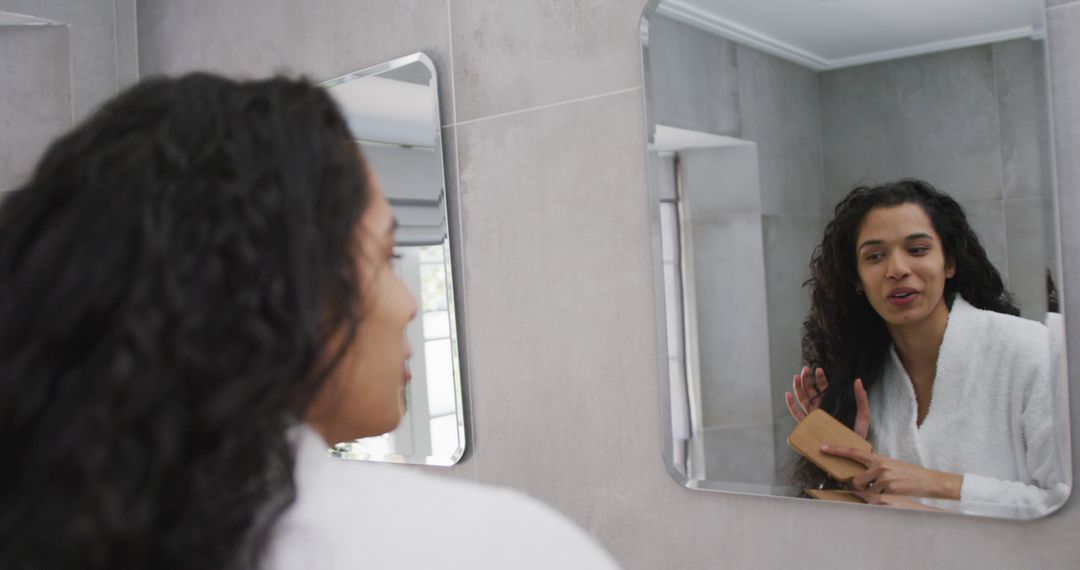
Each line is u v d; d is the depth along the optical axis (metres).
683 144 1.14
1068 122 0.90
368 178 0.34
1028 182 0.90
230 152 0.28
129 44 2.02
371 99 1.52
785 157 1.06
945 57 0.95
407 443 1.49
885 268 1.00
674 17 1.15
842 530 1.06
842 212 1.02
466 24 1.39
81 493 0.23
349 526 0.28
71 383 0.24
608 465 1.26
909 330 0.98
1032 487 0.92
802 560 1.09
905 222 0.98
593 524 1.28
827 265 1.04
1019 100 0.91
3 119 1.88
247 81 0.33
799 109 1.04
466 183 1.40
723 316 1.12
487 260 1.38
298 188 0.28
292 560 0.27
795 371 1.07
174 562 0.24
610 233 1.24
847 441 1.03
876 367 1.01
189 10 1.88
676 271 1.16
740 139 1.10
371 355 0.34
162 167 0.27
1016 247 0.91
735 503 1.14
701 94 1.13
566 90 1.28
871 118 1.00
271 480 0.27
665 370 1.18
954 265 0.95
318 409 0.33
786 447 1.08
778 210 1.07
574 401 1.29
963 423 0.95
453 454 1.42
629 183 1.22
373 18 1.53
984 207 0.93
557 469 1.32
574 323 1.29
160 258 0.25
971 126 0.94
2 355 0.25
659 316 1.18
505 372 1.37
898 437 1.00
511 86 1.34
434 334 1.43
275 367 0.26
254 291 0.26
